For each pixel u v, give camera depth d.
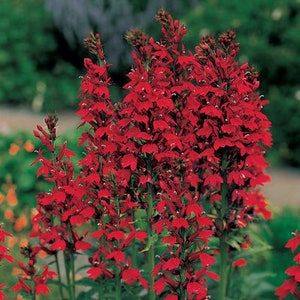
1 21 12.50
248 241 4.09
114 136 3.46
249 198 3.99
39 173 3.56
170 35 3.59
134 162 3.40
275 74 9.79
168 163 3.52
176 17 11.04
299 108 9.52
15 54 12.37
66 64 12.50
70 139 7.67
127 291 3.76
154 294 3.77
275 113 9.64
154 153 3.47
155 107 3.40
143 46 3.46
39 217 3.71
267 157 9.62
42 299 5.46
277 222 5.69
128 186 3.54
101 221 3.48
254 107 3.57
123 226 3.49
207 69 3.52
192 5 11.37
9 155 7.79
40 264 5.87
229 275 4.45
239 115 3.56
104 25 11.27
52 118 3.59
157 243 3.92
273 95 9.74
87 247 3.61
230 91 3.54
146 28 11.18
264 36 10.02
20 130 8.31
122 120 3.41
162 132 3.41
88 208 3.50
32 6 12.84
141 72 3.39
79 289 5.72
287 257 5.49
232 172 3.71
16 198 7.31
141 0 11.28
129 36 3.49
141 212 4.13
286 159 9.70
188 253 3.29
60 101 12.16
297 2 10.10
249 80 3.73
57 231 3.66
